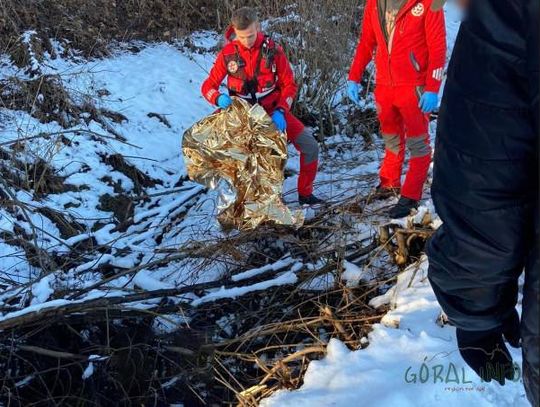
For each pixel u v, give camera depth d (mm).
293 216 4520
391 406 2787
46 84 6195
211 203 5344
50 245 4879
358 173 5594
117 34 7840
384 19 4191
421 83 4238
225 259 4504
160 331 4184
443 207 1619
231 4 8406
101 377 3949
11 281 4371
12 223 4883
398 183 4875
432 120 6652
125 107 6523
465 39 1484
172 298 4266
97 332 4176
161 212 5219
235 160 4453
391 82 4301
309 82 6891
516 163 1468
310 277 4168
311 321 3729
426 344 3197
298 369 3533
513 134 1443
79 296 4102
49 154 5504
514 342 1874
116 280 4484
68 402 3896
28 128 5809
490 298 1689
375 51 4590
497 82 1430
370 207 4820
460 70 1502
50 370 3797
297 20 6926
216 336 4102
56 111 6109
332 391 3068
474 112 1477
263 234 4559
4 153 5418
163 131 6406
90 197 5395
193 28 8430
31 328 4035
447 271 1699
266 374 3736
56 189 5355
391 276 4125
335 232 4504
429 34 4051
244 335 3865
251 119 4352
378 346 3295
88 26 7586
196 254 4473
